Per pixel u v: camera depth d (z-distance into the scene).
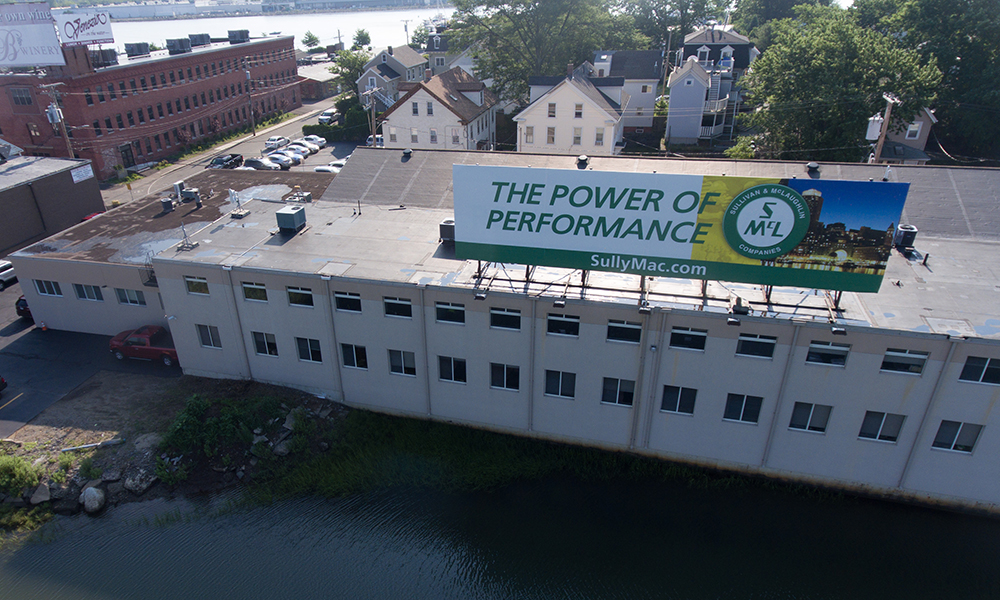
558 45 75.81
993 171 29.44
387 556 21.83
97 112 61.16
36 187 44.72
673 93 68.06
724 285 23.08
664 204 20.88
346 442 26.22
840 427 21.86
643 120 75.38
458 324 24.17
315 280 25.02
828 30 46.16
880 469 22.30
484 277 24.28
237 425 25.78
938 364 19.86
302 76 104.56
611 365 23.19
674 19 108.50
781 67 48.53
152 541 22.42
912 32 57.16
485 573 21.16
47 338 33.66
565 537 22.39
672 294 22.42
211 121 77.69
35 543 22.34
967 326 20.00
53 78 58.34
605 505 23.56
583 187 21.38
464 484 24.53
